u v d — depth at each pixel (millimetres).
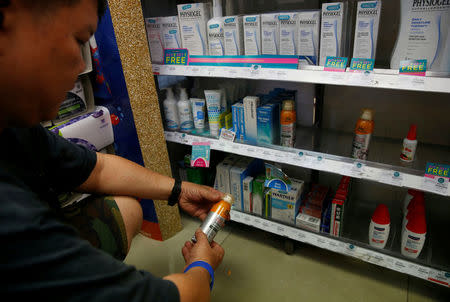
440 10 979
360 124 1316
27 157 714
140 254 1802
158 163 1737
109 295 456
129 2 1360
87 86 1430
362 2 1097
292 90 1721
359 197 1856
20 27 387
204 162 1708
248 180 1691
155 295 515
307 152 1413
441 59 1019
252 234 1898
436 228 1570
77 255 454
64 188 914
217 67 1463
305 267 1641
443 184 1109
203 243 810
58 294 427
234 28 1407
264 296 1483
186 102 1749
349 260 1665
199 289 631
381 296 1451
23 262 397
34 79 433
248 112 1521
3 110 458
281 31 1324
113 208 940
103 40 1389
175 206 1892
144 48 1480
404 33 1060
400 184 1194
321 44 1242
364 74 1116
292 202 1579
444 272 1274
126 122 1553
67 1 414
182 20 1521
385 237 1391
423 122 1528
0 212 386
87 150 927
